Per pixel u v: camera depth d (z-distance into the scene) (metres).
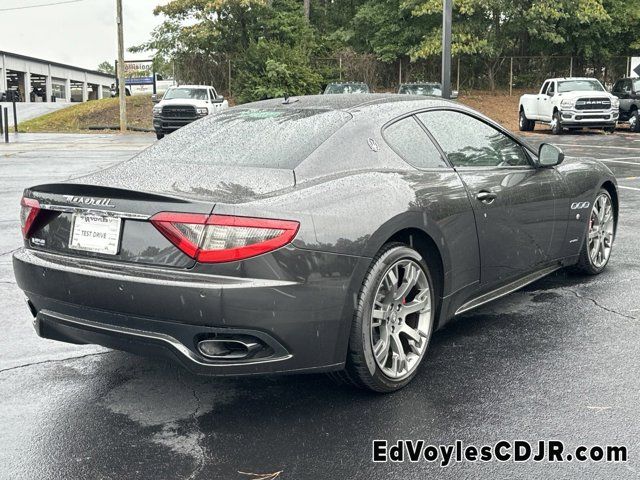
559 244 5.09
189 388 3.72
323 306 3.18
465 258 4.05
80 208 3.35
